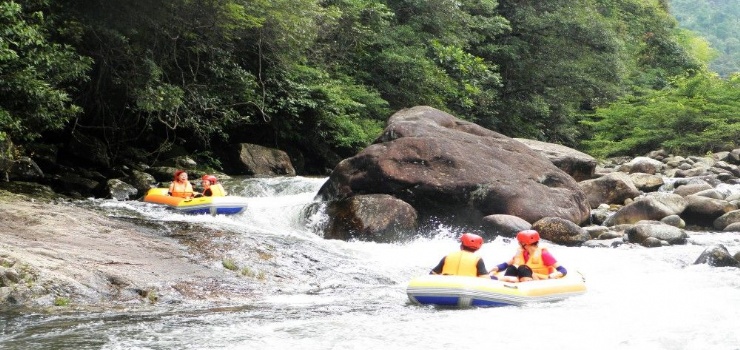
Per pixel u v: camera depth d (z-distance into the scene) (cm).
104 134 2128
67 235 1097
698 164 2372
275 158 2434
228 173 2380
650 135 3259
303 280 1054
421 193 1516
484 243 1405
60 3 1808
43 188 1644
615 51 3638
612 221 1572
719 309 857
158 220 1337
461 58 3228
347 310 855
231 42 2275
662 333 736
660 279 1080
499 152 1631
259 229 1371
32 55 1579
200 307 860
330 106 2600
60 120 1703
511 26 3653
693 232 1495
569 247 1360
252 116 2547
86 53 1928
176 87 2027
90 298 869
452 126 1791
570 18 3534
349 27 2797
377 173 1542
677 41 5372
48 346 666
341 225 1449
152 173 2078
